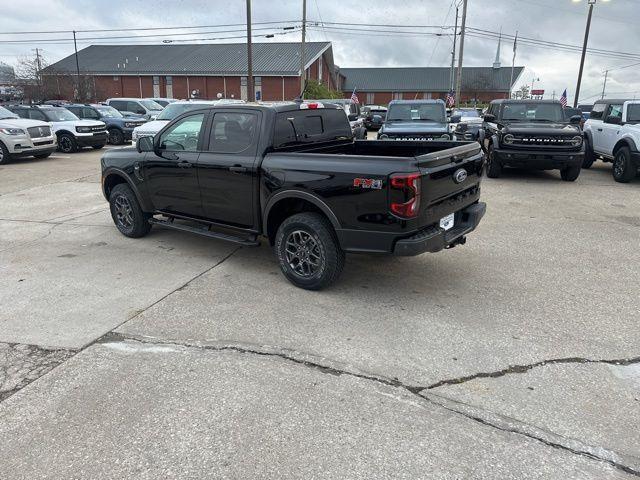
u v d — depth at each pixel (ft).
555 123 38.19
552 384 10.91
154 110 74.18
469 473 8.37
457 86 99.14
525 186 35.19
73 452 8.92
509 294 15.79
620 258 19.38
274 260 19.03
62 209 27.94
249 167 16.30
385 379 11.09
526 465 8.55
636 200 30.37
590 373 11.34
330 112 19.11
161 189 19.61
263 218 16.48
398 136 36.55
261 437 9.24
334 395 10.50
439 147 19.11
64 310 14.66
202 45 184.96
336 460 8.66
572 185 35.73
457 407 10.12
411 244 13.67
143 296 15.64
